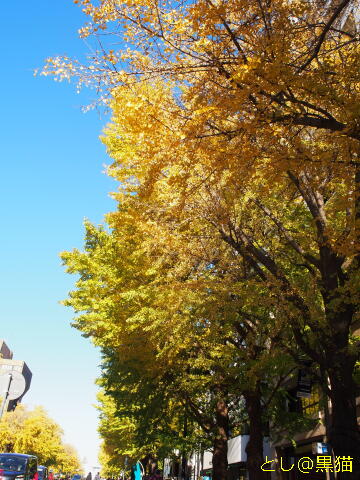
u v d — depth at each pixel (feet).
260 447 43.16
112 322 43.55
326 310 30.32
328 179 30.66
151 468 108.58
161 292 37.58
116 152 35.50
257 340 41.55
